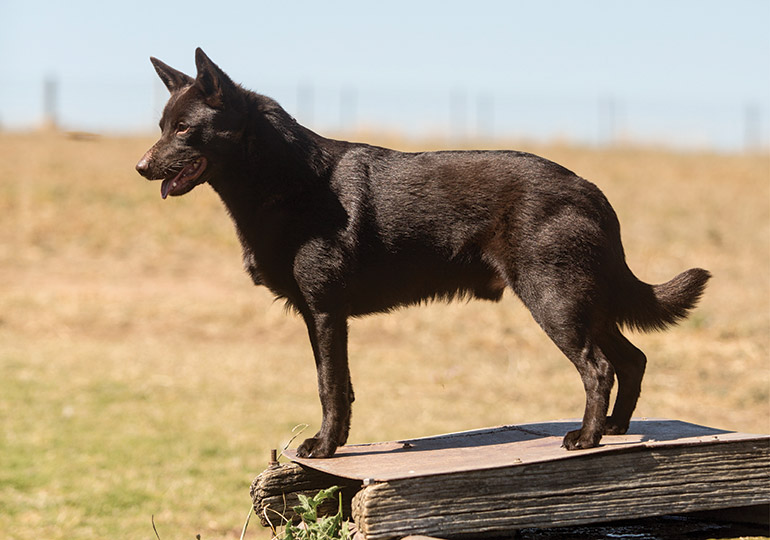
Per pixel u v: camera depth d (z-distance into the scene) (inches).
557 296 246.4
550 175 251.6
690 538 243.9
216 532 365.7
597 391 244.4
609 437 259.4
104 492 410.6
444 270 261.1
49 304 797.9
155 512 388.2
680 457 235.3
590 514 230.1
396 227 257.0
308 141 265.1
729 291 837.8
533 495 226.5
